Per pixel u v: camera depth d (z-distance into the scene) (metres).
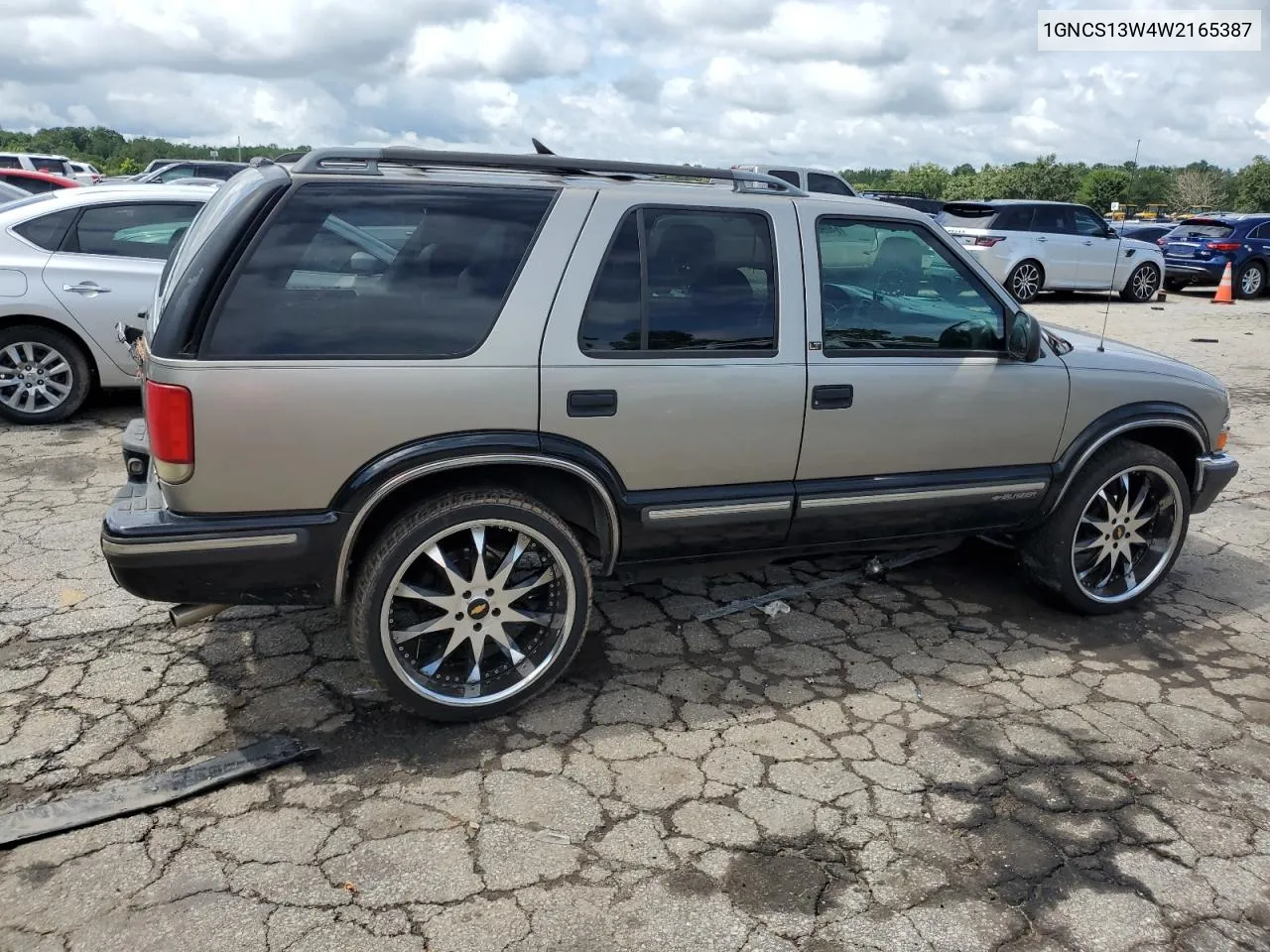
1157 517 4.47
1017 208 15.85
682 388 3.37
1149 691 3.73
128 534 2.93
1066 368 4.04
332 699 3.48
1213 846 2.85
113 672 3.60
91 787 2.93
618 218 3.30
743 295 3.49
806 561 4.89
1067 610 4.42
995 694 3.67
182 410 2.84
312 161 3.07
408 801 2.94
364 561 3.17
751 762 3.19
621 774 3.10
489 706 3.37
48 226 6.53
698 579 4.64
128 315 6.62
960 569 4.86
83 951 2.34
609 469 3.36
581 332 3.25
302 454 2.97
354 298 3.02
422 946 2.39
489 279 3.15
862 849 2.79
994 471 4.00
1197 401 4.35
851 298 3.71
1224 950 2.47
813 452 3.65
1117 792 3.09
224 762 3.07
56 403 6.70
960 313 3.88
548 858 2.71
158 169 22.47
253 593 3.10
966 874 2.71
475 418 3.13
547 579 3.42
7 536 4.80
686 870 2.68
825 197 3.68
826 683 3.71
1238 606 4.56
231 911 2.48
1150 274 17.12
